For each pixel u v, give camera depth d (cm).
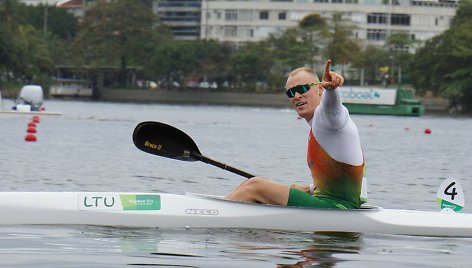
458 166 3164
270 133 5350
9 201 1309
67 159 2883
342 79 1264
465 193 2188
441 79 12681
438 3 17700
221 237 1268
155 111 9575
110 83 16512
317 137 1333
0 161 2692
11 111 5681
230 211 1334
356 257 1170
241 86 15300
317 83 1353
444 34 12581
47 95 13875
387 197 2031
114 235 1255
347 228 1341
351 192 1352
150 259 1109
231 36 18838
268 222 1330
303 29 15038
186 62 15288
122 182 2212
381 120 8938
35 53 13512
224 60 15438
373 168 2953
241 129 5797
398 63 14638
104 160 2883
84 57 16088
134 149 3484
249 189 1359
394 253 1209
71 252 1138
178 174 2466
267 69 14888
